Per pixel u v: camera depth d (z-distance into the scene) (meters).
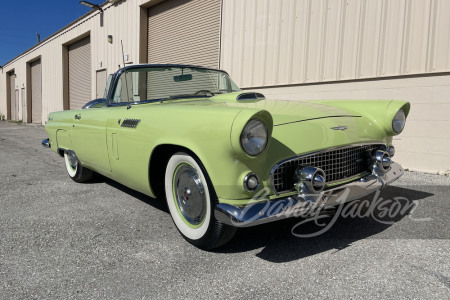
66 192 3.74
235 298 1.71
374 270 1.95
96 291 1.79
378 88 5.03
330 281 1.84
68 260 2.13
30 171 5.00
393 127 2.73
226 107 2.08
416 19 4.60
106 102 3.23
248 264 2.05
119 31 11.36
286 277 1.89
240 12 7.02
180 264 2.07
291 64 6.09
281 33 6.23
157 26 9.97
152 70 3.16
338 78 5.45
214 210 2.02
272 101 2.76
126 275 1.95
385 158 2.52
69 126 3.81
